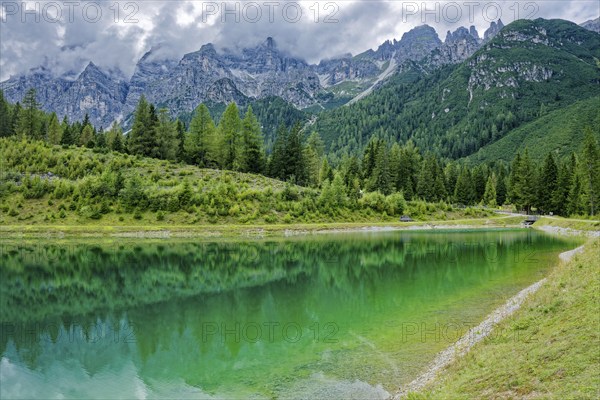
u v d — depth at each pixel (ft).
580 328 57.26
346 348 79.25
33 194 294.87
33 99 445.78
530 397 44.88
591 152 343.67
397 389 61.31
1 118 431.43
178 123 460.55
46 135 457.27
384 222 369.91
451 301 111.75
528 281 131.85
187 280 153.89
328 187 370.12
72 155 356.59
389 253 214.90
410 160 516.32
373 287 134.72
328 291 132.36
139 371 72.38
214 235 278.26
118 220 281.33
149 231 270.87
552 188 414.00
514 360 54.90
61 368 74.59
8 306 119.03
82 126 529.86
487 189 522.47
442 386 55.88
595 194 340.39
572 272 91.91
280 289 137.39
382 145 487.20
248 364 73.41
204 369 72.13
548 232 323.98
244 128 432.66
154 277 159.33
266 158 462.19
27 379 70.18
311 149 499.10
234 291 135.74
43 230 260.42
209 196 316.19
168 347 84.17
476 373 55.47
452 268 164.25
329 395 60.39
